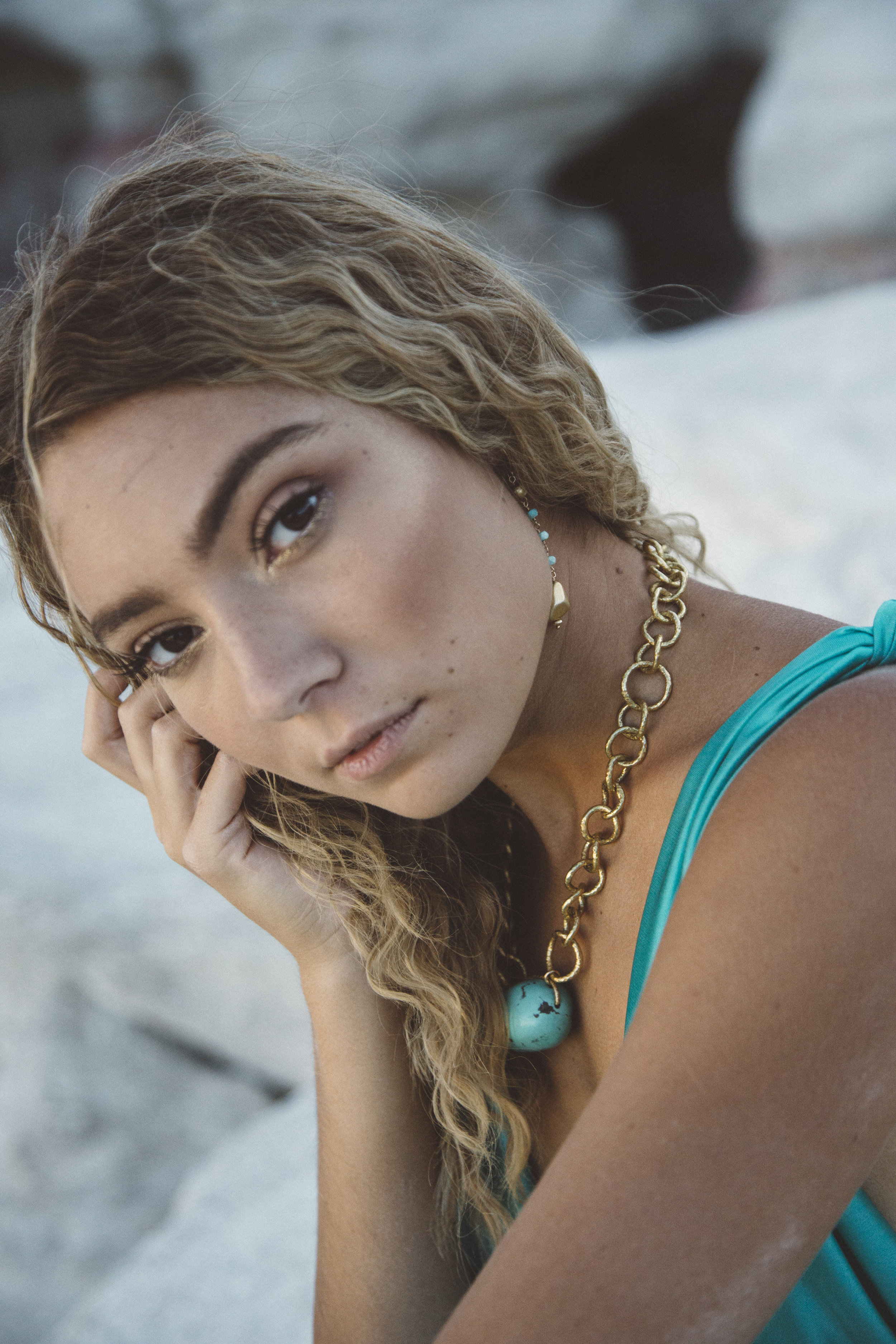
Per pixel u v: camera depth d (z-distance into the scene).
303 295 0.92
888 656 0.94
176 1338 1.83
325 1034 1.33
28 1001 3.31
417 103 9.71
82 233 0.95
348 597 0.91
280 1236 1.99
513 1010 1.16
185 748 1.36
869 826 0.79
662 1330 0.76
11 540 1.14
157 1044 3.33
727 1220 0.77
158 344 0.87
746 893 0.81
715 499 3.44
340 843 1.27
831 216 8.83
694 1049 0.79
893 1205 0.94
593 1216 0.78
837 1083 0.78
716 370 4.10
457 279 1.08
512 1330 0.78
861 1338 0.97
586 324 10.34
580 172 11.12
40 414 0.89
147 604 0.94
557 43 9.70
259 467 0.88
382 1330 1.30
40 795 3.81
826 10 8.90
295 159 1.07
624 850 1.08
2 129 9.77
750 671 1.01
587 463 1.09
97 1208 3.30
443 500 0.93
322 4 9.42
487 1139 1.29
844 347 4.02
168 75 9.82
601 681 1.08
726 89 10.48
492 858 1.29
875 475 3.33
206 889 3.24
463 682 0.94
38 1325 3.28
